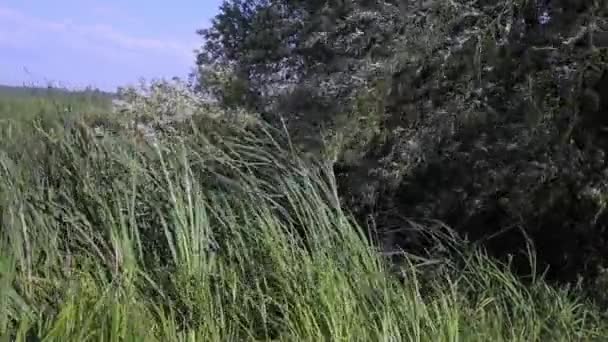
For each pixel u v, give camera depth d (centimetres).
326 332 463
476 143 552
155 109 824
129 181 528
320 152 607
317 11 838
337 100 605
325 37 685
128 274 463
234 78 971
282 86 822
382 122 577
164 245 513
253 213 513
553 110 516
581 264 565
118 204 493
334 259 494
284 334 468
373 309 477
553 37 522
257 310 489
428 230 565
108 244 496
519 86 536
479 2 553
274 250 497
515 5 533
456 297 493
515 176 538
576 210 545
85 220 493
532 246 548
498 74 543
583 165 520
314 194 512
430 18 549
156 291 482
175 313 475
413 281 512
